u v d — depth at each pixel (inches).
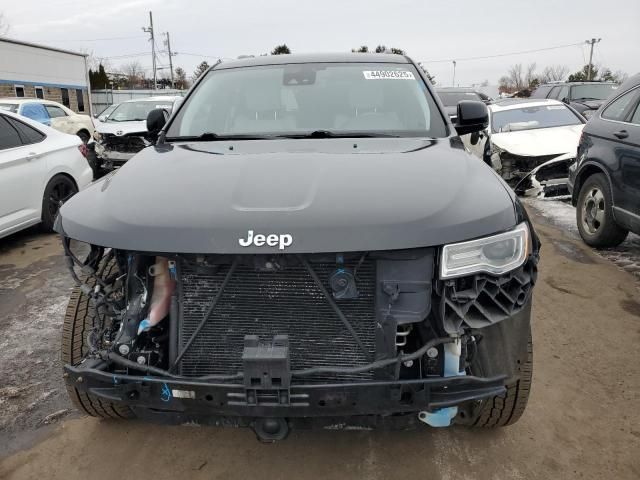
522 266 80.5
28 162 235.0
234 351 82.0
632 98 203.5
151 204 82.7
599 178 215.8
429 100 129.5
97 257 89.6
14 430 112.7
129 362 81.0
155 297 85.7
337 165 92.7
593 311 162.9
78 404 105.8
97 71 2084.2
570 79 2266.2
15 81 1112.8
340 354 80.3
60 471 101.1
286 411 76.8
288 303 80.0
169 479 98.6
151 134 139.5
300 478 97.7
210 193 83.5
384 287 77.2
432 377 80.9
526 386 94.9
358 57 145.9
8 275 203.5
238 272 79.6
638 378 126.7
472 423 105.8
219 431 111.4
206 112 130.6
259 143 113.4
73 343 101.1
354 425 83.5
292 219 75.6
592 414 113.8
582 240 235.3
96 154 418.0
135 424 114.1
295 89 133.0
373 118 124.0
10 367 136.6
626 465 99.0
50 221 249.9
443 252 75.2
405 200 79.4
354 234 74.0
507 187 91.1
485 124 132.0
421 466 99.9
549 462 100.3
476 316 78.0
